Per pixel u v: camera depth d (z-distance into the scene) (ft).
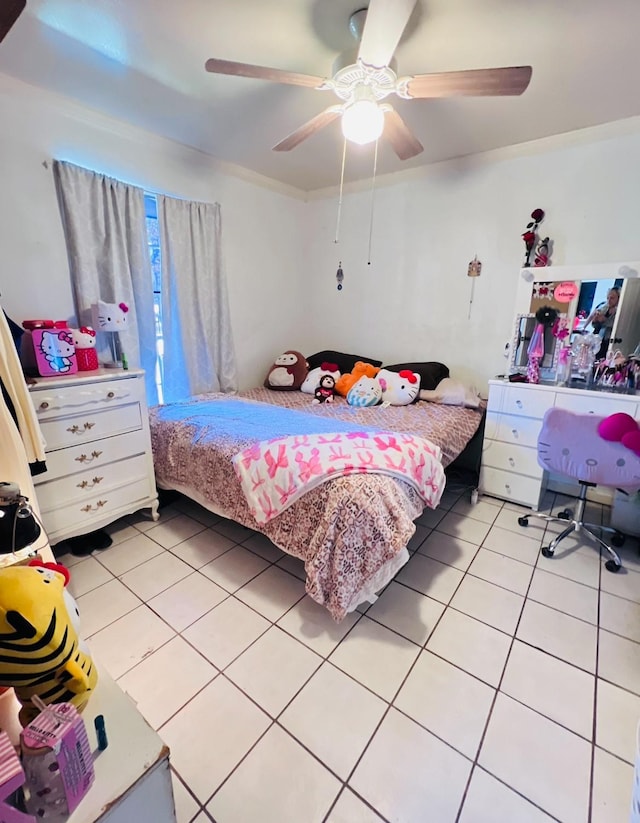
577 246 8.61
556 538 6.99
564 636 5.14
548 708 4.21
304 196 12.39
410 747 3.83
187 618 5.43
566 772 3.61
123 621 5.36
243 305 11.32
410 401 9.74
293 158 9.61
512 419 8.38
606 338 7.94
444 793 3.46
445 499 9.04
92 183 7.55
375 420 8.34
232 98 6.89
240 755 3.76
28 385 5.73
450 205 10.01
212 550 6.98
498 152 9.01
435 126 7.86
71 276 7.65
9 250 6.85
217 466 6.61
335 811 3.34
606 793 3.45
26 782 1.91
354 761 3.71
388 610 5.59
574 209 8.50
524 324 8.68
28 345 6.68
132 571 6.40
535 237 9.00
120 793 2.10
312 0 4.68
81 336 6.95
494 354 10.09
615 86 6.43
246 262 11.14
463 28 5.11
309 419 7.59
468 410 9.40
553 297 8.30
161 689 4.41
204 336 9.97
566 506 8.65
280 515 5.61
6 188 6.69
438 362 10.97
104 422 6.77
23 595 2.12
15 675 2.10
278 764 3.69
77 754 1.99
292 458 5.62
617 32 5.14
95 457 6.72
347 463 5.35
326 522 4.99
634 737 3.92
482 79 4.64
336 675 4.58
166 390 9.67
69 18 5.00
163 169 8.77
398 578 6.28
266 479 5.73
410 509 5.61
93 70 6.13
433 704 4.25
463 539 7.39
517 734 3.94
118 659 4.78
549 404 7.90
